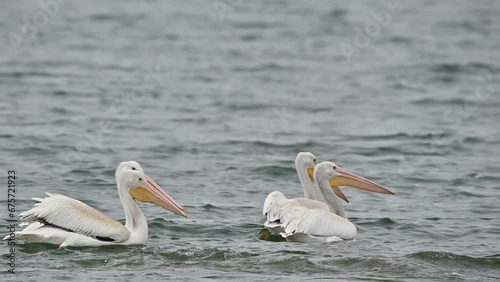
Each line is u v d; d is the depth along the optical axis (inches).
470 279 450.3
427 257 483.2
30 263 453.1
